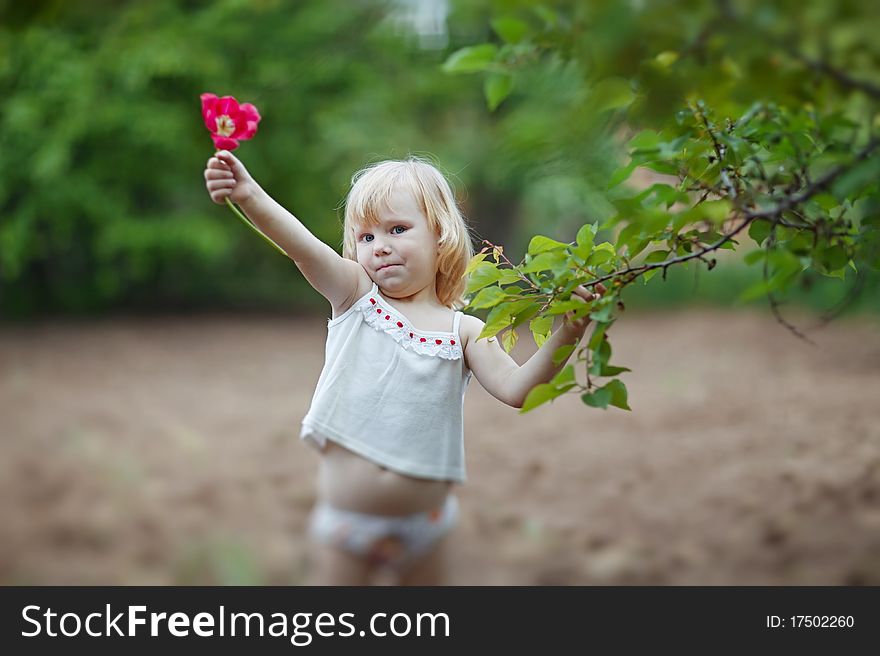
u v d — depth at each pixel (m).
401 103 14.66
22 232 14.27
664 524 4.50
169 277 17.64
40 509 4.81
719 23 1.62
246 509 4.81
